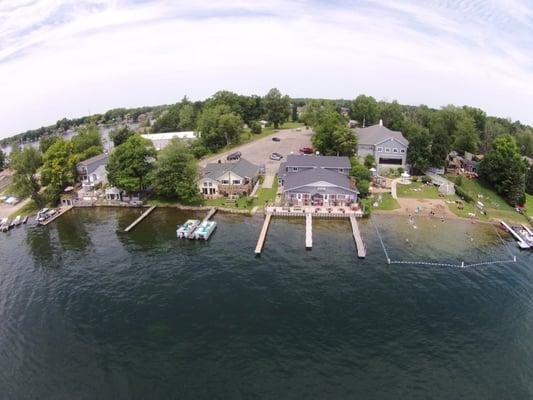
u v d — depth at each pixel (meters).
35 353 37.50
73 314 43.53
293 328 40.22
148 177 80.44
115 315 43.09
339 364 35.16
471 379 33.56
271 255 56.75
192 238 63.47
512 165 82.06
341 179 78.31
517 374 34.22
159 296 46.56
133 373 34.53
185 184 77.88
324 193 76.25
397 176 95.00
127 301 45.75
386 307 43.72
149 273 52.22
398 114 148.88
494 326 40.59
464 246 59.84
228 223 70.44
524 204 80.75
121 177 80.31
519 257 56.47
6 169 129.00
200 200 82.38
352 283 48.75
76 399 31.84
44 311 44.38
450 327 40.34
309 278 50.00
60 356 36.97
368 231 65.06
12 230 71.19
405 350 36.94
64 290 48.72
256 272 51.75
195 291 47.50
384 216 71.81
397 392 32.06
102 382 33.56
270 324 40.94
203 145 123.75
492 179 85.19
